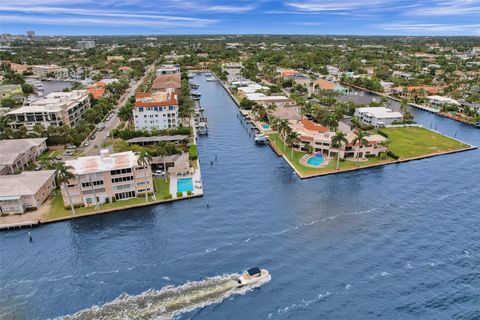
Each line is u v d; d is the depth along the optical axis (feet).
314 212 360.07
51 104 645.92
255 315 234.99
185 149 536.42
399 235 320.09
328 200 385.91
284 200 385.70
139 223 342.85
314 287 258.16
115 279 268.00
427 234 321.73
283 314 235.61
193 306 241.96
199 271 274.98
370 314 235.81
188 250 300.40
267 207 370.32
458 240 313.73
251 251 297.53
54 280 267.59
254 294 252.01
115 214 360.07
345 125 613.11
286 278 266.57
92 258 291.99
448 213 358.43
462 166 487.20
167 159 463.83
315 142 520.83
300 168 469.98
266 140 588.09
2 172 415.85
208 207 371.15
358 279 266.16
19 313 238.48
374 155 518.37
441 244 307.78
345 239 313.94
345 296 250.37
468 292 254.47
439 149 549.13
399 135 615.57
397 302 245.65
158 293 253.85
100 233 327.06
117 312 237.86
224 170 469.16
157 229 331.98
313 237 316.60
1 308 242.37
